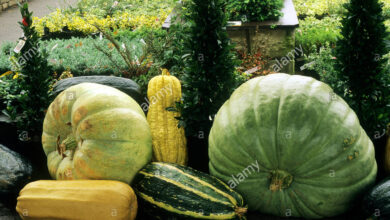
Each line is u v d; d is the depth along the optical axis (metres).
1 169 3.34
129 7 10.41
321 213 2.85
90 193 2.80
